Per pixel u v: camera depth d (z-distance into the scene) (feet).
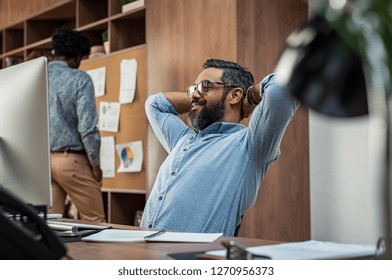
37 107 5.44
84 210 11.94
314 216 11.57
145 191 12.66
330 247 4.08
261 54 11.05
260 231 10.94
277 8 11.27
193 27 11.67
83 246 4.65
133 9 13.28
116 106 13.52
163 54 12.33
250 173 6.47
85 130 11.55
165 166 6.95
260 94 6.38
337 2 2.57
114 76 13.62
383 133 2.46
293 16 11.45
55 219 6.95
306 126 11.60
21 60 18.22
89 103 11.64
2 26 18.80
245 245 4.59
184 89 11.82
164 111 8.04
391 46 2.47
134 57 13.10
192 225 6.34
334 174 11.21
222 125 6.91
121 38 14.12
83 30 15.33
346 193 11.00
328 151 11.31
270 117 6.09
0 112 5.73
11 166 5.69
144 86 12.81
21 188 5.68
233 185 6.42
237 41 10.76
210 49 11.27
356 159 10.82
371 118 2.70
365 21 2.50
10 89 5.66
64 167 11.73
